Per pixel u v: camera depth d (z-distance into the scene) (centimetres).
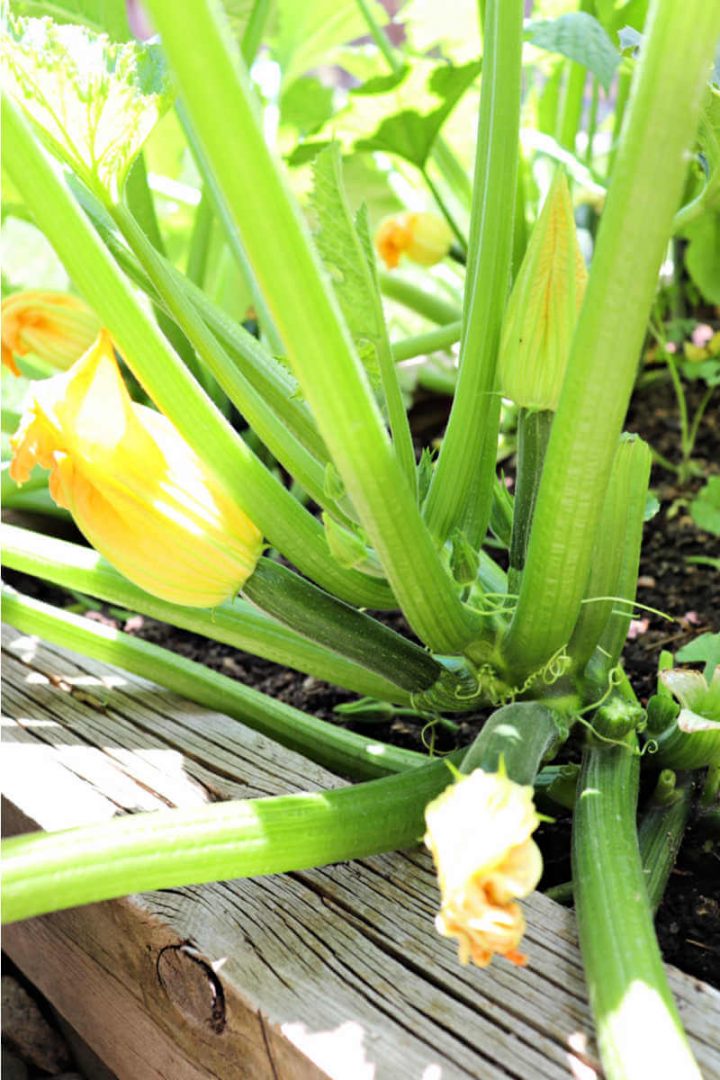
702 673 68
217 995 62
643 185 51
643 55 50
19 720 82
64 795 74
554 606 62
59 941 74
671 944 67
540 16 120
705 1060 55
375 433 57
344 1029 58
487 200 66
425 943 62
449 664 72
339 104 152
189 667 82
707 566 103
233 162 51
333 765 79
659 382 136
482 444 67
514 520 69
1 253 151
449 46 136
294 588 67
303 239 52
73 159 64
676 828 69
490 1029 57
